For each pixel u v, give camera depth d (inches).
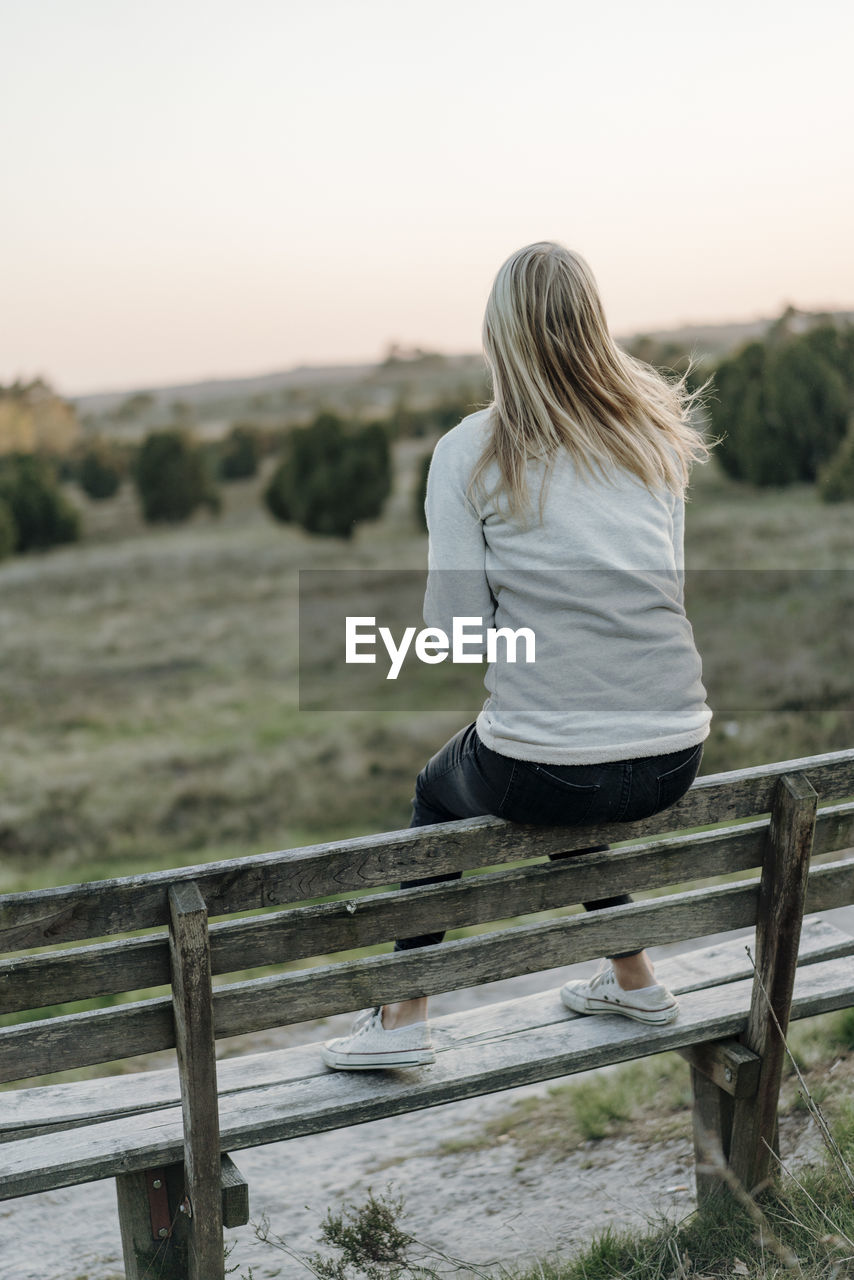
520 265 76.1
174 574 1315.2
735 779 85.3
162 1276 83.9
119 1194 83.7
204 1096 73.9
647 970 93.7
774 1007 90.7
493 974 82.5
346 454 1567.4
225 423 2410.2
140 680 802.8
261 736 587.2
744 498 1099.3
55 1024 70.6
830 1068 131.6
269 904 74.6
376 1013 88.7
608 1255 94.6
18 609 1146.0
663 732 75.8
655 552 77.4
